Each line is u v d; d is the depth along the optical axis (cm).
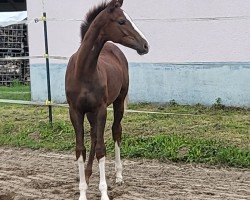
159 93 1225
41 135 963
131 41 566
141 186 643
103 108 585
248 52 1115
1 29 1861
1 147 941
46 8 1344
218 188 628
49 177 705
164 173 710
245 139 848
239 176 684
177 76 1198
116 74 643
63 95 1327
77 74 573
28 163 805
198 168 734
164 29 1206
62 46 1333
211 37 1152
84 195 573
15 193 626
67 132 964
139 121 1021
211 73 1157
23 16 1772
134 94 1257
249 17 973
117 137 681
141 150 814
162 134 902
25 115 1167
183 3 1177
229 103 1141
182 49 1190
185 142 826
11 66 1845
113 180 677
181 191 617
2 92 1525
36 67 1359
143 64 1238
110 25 568
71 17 1314
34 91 1366
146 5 1218
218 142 827
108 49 691
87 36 571
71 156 848
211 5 1144
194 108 1142
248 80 1116
